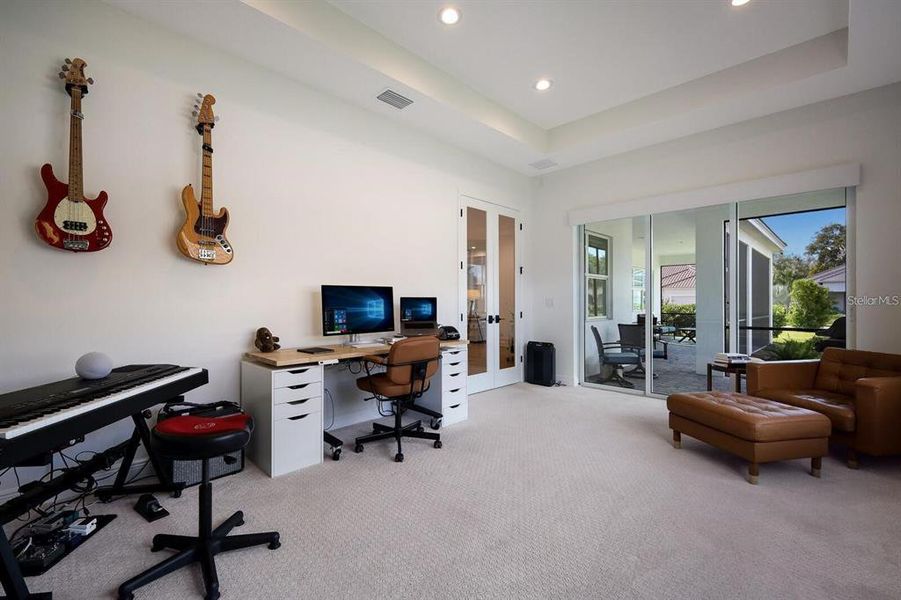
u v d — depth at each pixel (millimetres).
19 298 1987
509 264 5125
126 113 2303
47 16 2064
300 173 3078
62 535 1691
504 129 3969
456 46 3002
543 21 2713
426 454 2748
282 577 1500
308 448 2529
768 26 2744
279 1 2371
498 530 1818
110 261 2246
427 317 3738
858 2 2164
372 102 3352
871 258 3125
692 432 2705
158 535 1648
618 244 4766
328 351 2805
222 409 2314
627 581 1476
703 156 3963
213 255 2547
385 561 1598
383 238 3652
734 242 3928
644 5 2543
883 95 3076
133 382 1752
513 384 5129
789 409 2480
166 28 2438
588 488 2232
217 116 2650
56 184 2020
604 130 4043
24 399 1459
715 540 1732
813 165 3369
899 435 2402
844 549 1664
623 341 4707
